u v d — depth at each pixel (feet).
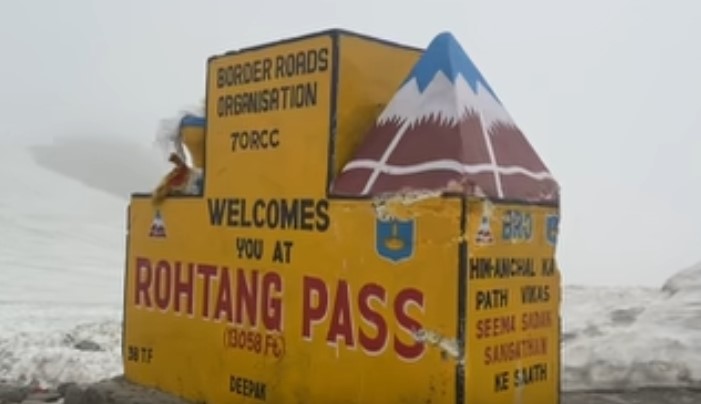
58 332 50.65
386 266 14.28
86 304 71.15
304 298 15.74
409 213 13.96
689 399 22.36
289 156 16.26
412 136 14.64
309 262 15.69
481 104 15.01
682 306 31.32
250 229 17.04
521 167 15.24
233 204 17.51
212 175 18.12
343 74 15.60
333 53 15.56
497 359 14.16
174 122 19.62
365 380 14.51
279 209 16.39
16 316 60.70
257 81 17.08
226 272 17.60
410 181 14.12
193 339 18.39
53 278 88.79
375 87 16.14
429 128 14.46
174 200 19.19
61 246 110.83
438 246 13.57
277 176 16.48
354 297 14.76
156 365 19.51
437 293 13.55
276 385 16.22
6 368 40.63
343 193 15.10
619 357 25.34
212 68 18.29
